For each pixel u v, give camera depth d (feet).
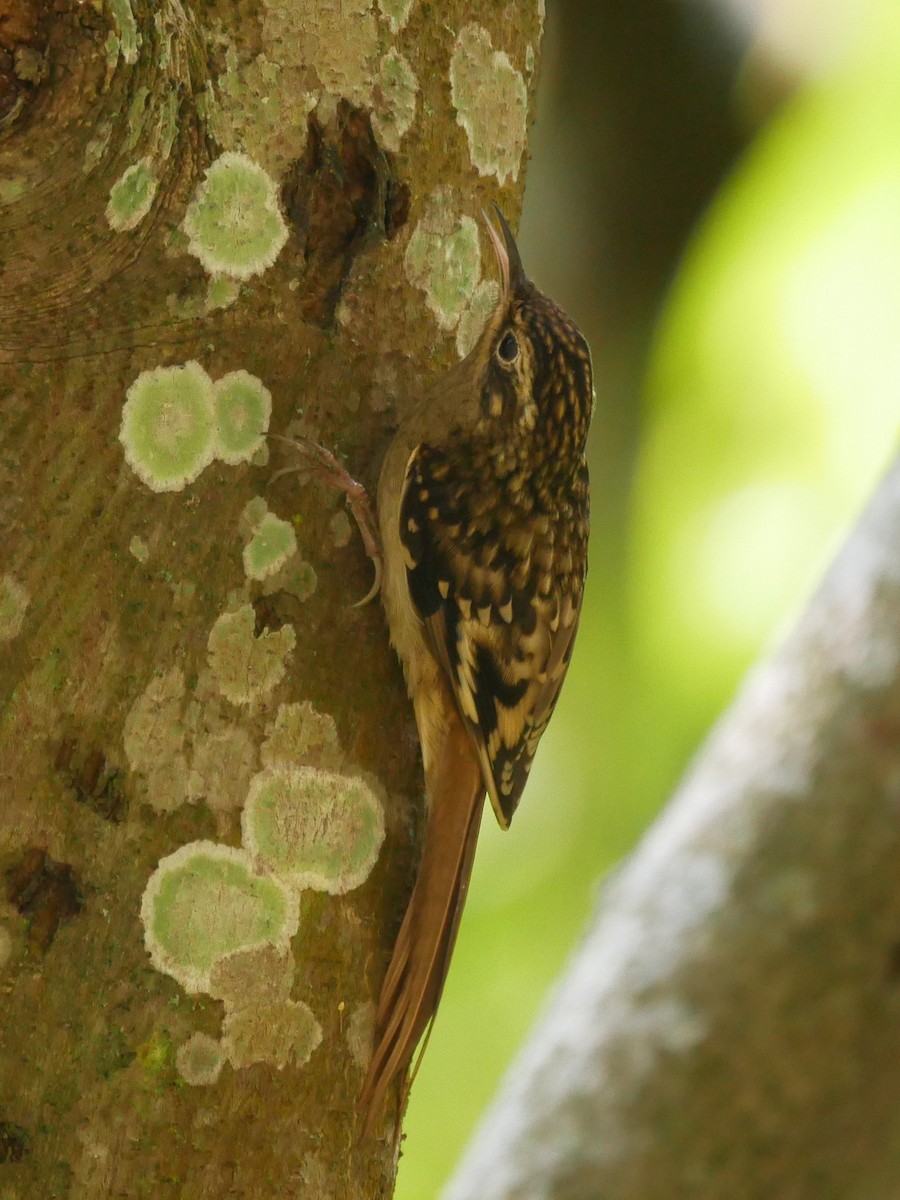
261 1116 13.98
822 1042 13.80
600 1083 13.82
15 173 13.92
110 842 13.96
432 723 14.14
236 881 13.98
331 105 14.05
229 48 14.01
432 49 14.08
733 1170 13.80
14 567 13.96
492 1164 13.82
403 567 14.11
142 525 13.98
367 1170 14.03
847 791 13.83
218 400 13.99
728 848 13.84
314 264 14.05
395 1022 14.03
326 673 14.03
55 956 13.94
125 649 13.97
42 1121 13.93
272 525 14.02
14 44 13.91
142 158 13.96
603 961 13.84
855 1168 13.80
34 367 13.97
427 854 14.10
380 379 14.07
